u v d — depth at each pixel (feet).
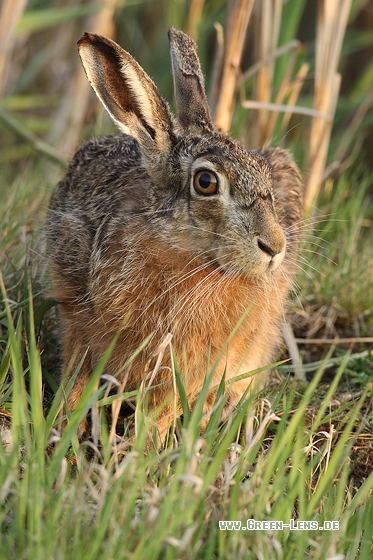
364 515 20.43
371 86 50.06
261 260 24.63
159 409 23.49
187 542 17.81
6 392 24.79
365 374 31.27
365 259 36.70
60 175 41.45
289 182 32.53
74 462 22.26
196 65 28.76
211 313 26.43
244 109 42.78
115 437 23.29
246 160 25.44
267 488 20.86
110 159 29.91
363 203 45.47
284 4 43.06
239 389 27.96
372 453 26.81
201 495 18.43
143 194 27.09
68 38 56.18
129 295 26.05
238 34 36.94
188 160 25.72
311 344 34.45
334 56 40.19
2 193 39.70
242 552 18.39
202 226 25.31
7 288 30.53
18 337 23.70
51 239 29.63
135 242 26.12
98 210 27.94
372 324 35.37
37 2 56.08
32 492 18.65
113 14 53.42
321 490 19.95
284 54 42.88
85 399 20.56
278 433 21.13
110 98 26.43
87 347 27.14
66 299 27.68
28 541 17.94
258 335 28.04
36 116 57.77
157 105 26.22
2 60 44.57
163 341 24.45
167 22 54.70
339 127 54.54
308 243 34.81
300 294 34.99
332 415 25.46
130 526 18.22
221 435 23.31
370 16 58.44
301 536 18.61
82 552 17.47
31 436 22.77
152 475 21.01
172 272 26.11
